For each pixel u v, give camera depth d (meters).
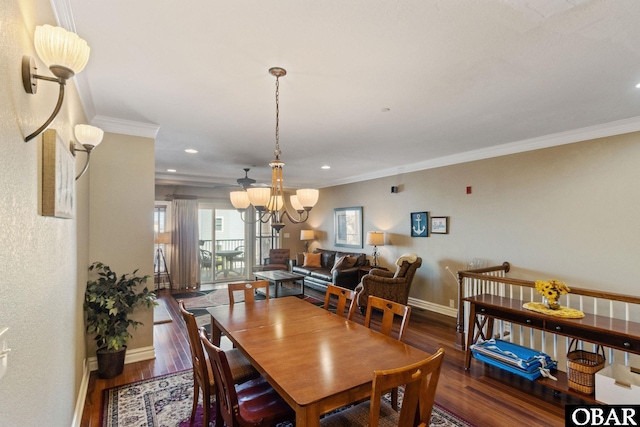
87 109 2.79
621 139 3.32
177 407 2.50
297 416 1.37
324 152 4.70
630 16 1.61
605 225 3.42
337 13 1.60
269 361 1.73
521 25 1.69
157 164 5.70
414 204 5.66
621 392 2.20
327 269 7.11
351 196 7.28
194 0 1.49
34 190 1.19
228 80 2.34
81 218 2.58
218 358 1.57
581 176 3.60
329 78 2.31
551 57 2.02
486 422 2.35
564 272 3.73
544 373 2.68
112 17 1.61
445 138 3.93
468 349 3.17
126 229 3.30
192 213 7.47
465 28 1.72
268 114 3.07
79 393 2.41
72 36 1.13
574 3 1.51
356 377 1.56
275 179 2.70
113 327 2.94
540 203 3.94
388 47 1.91
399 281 4.82
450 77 2.30
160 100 2.71
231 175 6.96
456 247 4.94
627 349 2.24
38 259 1.24
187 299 6.28
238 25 1.69
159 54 1.98
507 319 2.93
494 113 3.03
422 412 1.50
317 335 2.13
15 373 0.98
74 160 1.96
